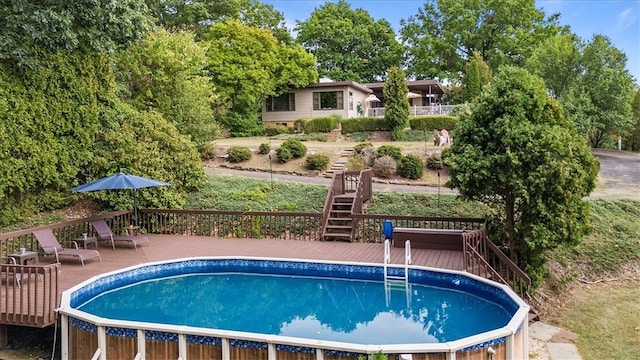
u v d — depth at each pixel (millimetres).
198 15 33906
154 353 6117
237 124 29391
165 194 14875
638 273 11305
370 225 13516
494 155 9047
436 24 42000
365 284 9688
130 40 15211
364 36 43469
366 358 5336
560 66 21797
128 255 11352
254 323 7562
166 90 19250
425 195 14805
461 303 8391
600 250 11914
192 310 8211
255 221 13797
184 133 19141
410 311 8055
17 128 12852
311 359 5594
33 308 7227
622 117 21375
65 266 10219
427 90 36844
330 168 19062
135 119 15836
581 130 20250
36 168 13391
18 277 8633
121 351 6273
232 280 10148
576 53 21625
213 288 9562
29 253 9516
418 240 11531
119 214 13453
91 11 13234
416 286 9453
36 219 13922
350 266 10016
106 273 9273
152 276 10203
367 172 14711
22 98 12992
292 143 20344
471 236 9305
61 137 14227
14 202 13367
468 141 9711
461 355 5559
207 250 11867
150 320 7699
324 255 11062
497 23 38719
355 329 7223
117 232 13766
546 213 8805
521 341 6414
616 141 34062
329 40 43062
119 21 13945
